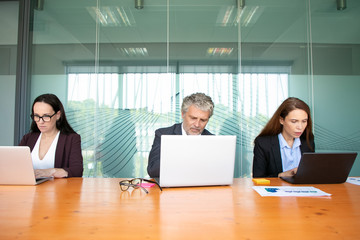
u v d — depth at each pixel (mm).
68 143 1887
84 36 3115
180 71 3078
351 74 3105
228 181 1259
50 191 1151
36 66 3098
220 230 698
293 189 1195
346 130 3062
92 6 3143
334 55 3115
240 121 3051
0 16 3146
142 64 3086
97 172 3018
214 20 3125
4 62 3113
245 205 935
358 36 3139
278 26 3125
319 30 3131
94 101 3061
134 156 3029
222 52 3102
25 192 1132
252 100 3064
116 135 3045
